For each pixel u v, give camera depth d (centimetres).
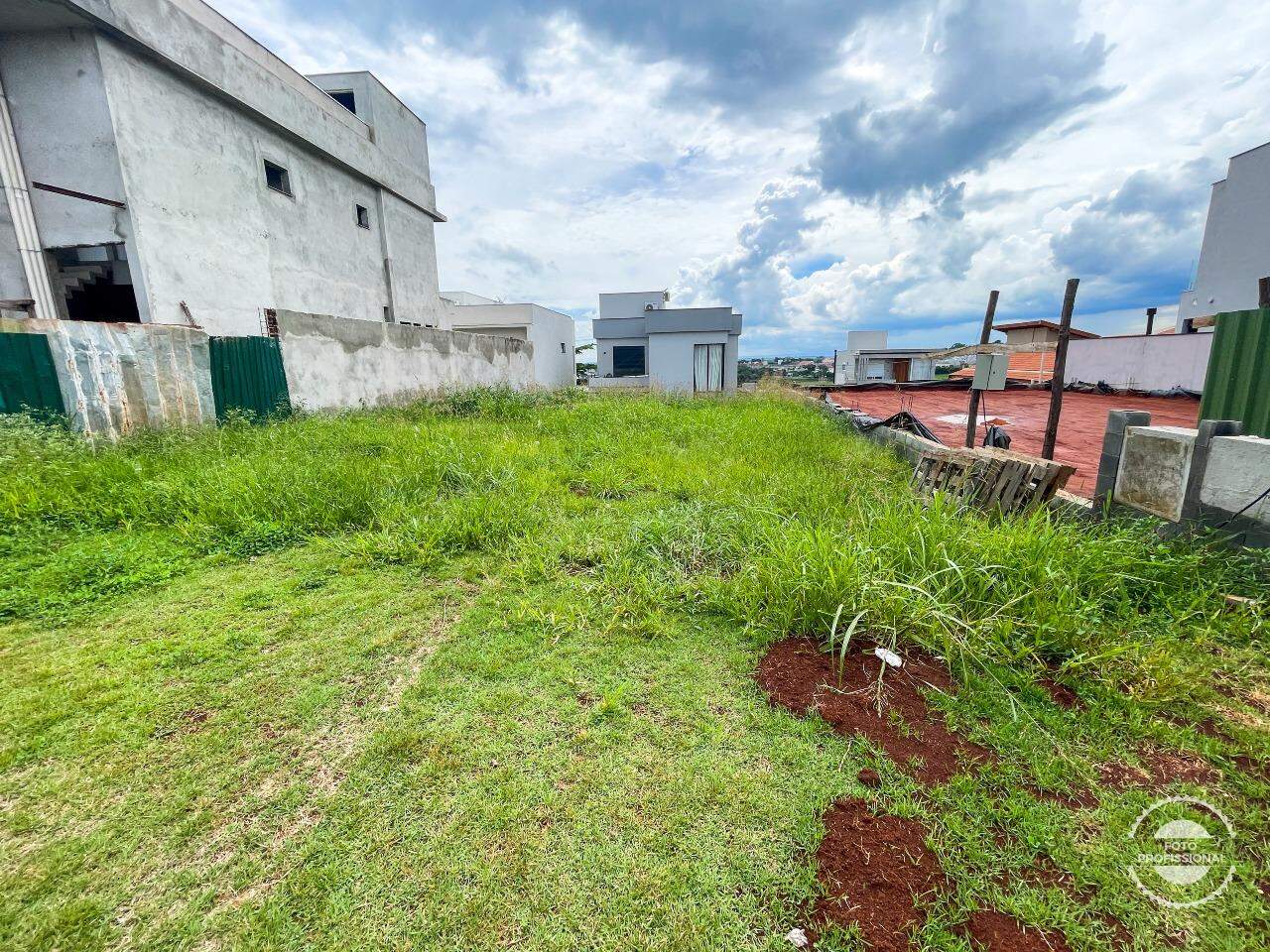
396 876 123
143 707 180
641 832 133
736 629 233
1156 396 1210
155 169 729
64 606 244
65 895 119
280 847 131
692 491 433
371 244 1274
